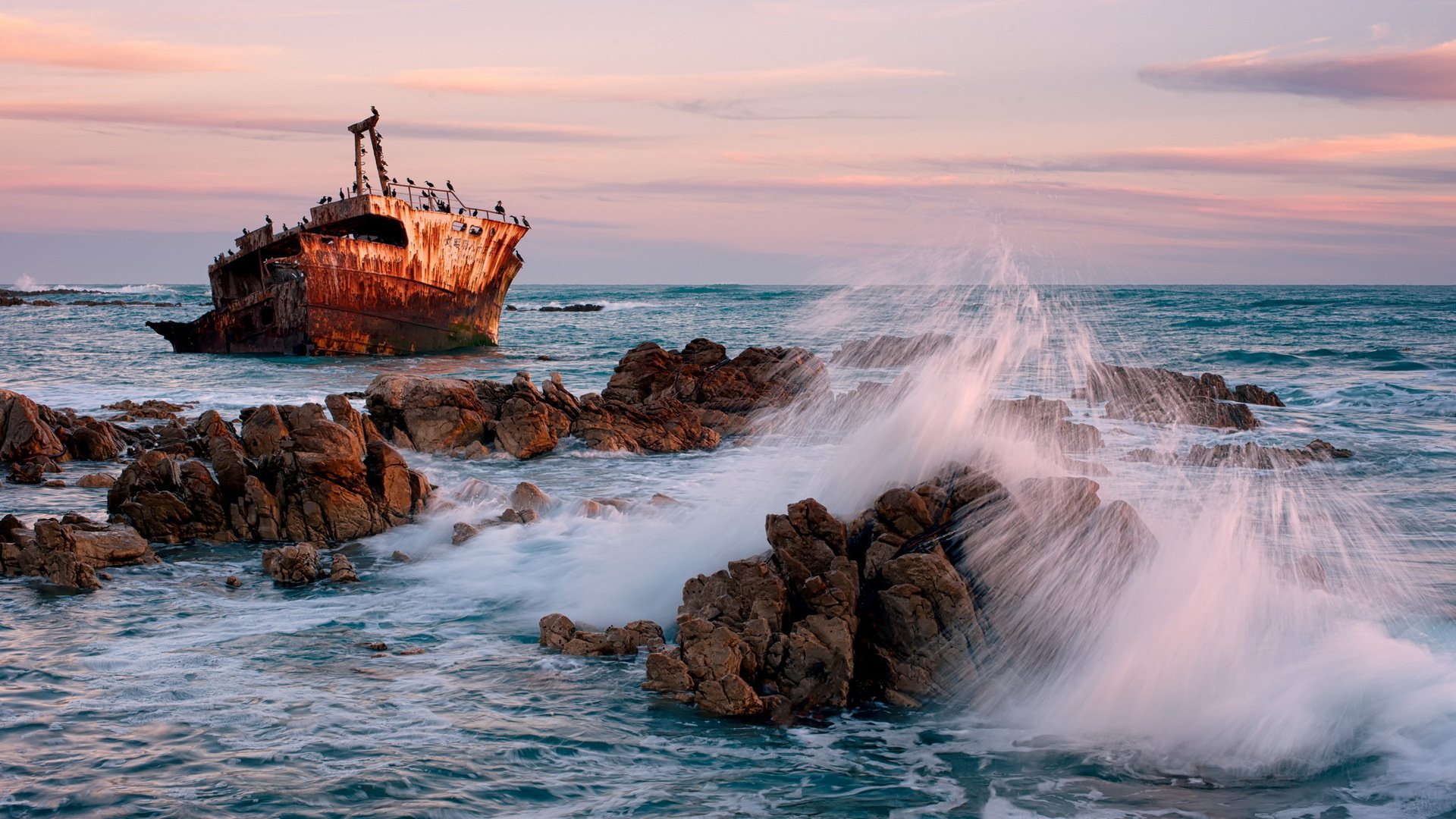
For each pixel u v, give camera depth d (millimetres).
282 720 9719
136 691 10445
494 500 18875
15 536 15383
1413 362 49594
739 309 134125
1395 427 30953
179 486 17609
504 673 11148
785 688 10492
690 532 14852
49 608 13297
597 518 17656
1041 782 8680
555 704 10297
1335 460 24422
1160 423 31656
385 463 18484
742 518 14391
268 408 21969
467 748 9180
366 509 17750
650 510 17719
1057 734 9664
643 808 8141
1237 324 80625
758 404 31891
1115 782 8648
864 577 11453
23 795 8117
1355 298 154375
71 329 93812
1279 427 31141
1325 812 8000
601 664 11484
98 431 25797
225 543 17156
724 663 10336
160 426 30078
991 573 11102
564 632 12023
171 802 8031
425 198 59719
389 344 58438
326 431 19078
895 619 10758
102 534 15695
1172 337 66375
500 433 26703
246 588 14516
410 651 11836
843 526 11680
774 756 9188
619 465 25266
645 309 140375
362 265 55594
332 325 55906
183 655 11570
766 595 11047
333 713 9930
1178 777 8742
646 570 14133
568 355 63031
